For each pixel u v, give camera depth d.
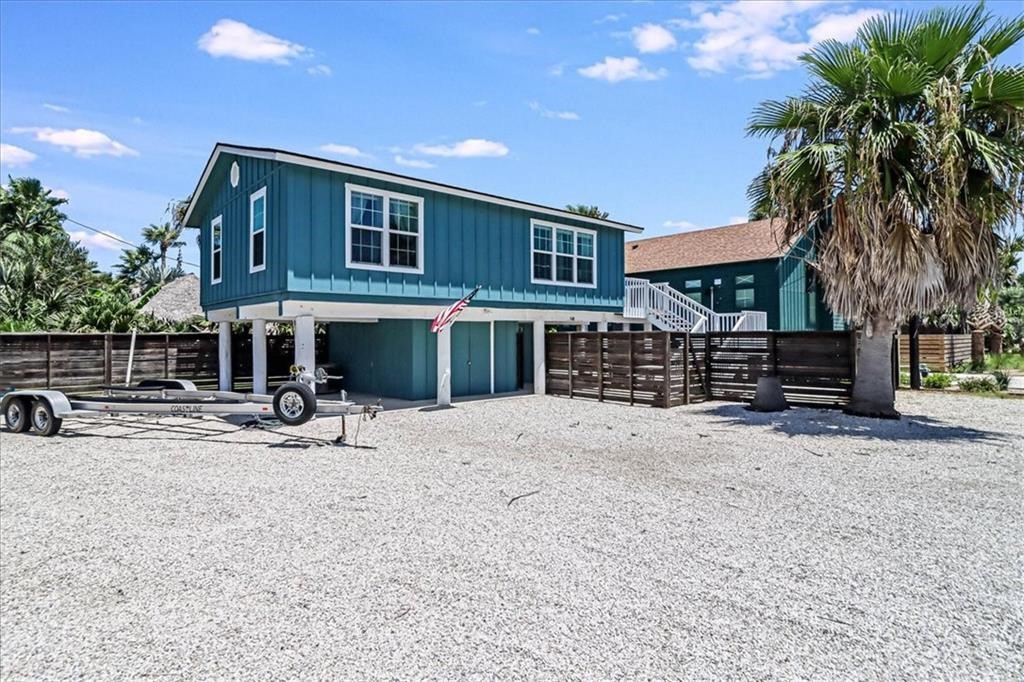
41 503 5.74
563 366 15.14
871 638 3.15
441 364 13.12
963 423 10.56
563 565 4.14
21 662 2.93
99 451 8.35
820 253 11.38
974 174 9.80
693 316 19.08
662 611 3.45
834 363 12.12
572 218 16.28
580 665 2.88
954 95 9.04
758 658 2.95
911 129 9.34
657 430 9.97
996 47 9.58
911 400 14.08
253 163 12.29
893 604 3.54
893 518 5.18
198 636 3.19
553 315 15.98
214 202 15.07
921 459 7.62
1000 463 7.38
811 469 7.07
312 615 3.42
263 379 12.99
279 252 11.07
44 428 9.69
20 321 17.81
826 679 2.77
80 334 15.10
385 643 3.10
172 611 3.48
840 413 11.68
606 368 14.08
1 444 8.95
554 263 16.06
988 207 9.59
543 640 3.12
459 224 13.76
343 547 4.51
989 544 4.54
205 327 20.58
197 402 9.18
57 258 32.34
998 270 10.03
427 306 13.05
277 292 11.19
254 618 3.39
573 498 5.84
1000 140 9.45
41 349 14.57
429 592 3.71
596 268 17.23
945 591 3.72
